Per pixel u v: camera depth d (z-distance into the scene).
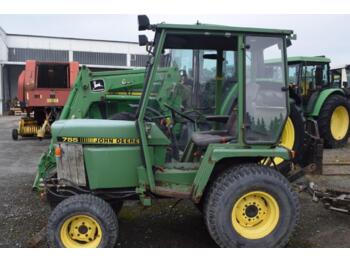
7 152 8.48
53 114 10.16
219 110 4.36
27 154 8.24
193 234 3.88
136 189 3.54
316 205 4.72
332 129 8.73
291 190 3.41
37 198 5.01
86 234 3.29
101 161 3.55
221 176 3.40
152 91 3.67
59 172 3.65
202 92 4.41
